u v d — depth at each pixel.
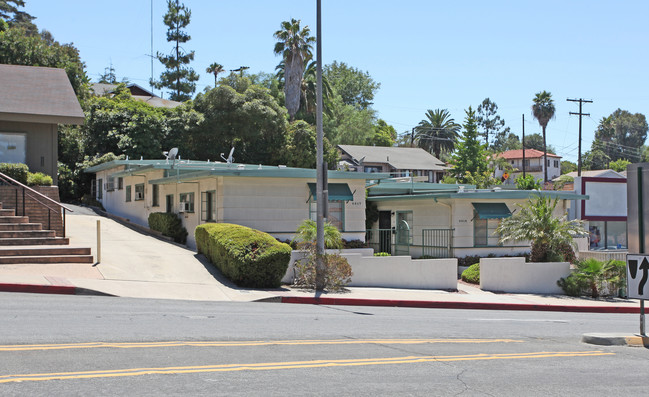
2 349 7.76
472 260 25.03
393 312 15.12
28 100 27.42
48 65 42.41
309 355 8.42
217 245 17.84
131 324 10.09
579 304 19.67
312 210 22.64
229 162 26.97
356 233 23.45
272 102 46.56
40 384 6.26
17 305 11.37
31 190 19.09
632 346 10.79
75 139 41.56
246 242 17.03
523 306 18.62
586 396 6.98
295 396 6.29
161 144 43.50
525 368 8.41
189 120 44.31
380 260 19.80
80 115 27.00
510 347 10.17
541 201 23.47
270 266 16.86
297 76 57.78
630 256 11.19
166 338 9.04
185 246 23.30
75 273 15.65
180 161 27.28
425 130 88.62
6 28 47.31
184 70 77.12
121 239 22.69
